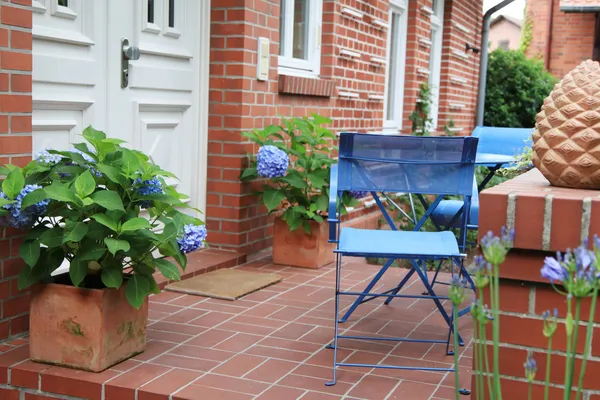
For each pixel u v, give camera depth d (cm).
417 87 927
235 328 368
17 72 318
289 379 301
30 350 306
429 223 810
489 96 1448
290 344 347
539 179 285
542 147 257
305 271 505
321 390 291
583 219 219
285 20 599
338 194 332
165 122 475
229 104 509
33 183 296
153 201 319
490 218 228
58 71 378
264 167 485
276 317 391
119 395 285
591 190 248
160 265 308
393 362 327
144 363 312
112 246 273
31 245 289
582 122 247
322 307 414
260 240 548
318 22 645
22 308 337
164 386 287
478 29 1231
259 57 521
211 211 520
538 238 223
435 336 368
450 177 326
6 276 326
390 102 884
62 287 298
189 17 493
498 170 447
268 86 540
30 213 288
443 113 1078
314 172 512
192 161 509
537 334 229
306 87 590
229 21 503
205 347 337
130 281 300
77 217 295
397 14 872
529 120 1469
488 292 234
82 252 289
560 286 226
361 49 724
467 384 301
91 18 402
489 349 235
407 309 419
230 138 510
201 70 505
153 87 457
